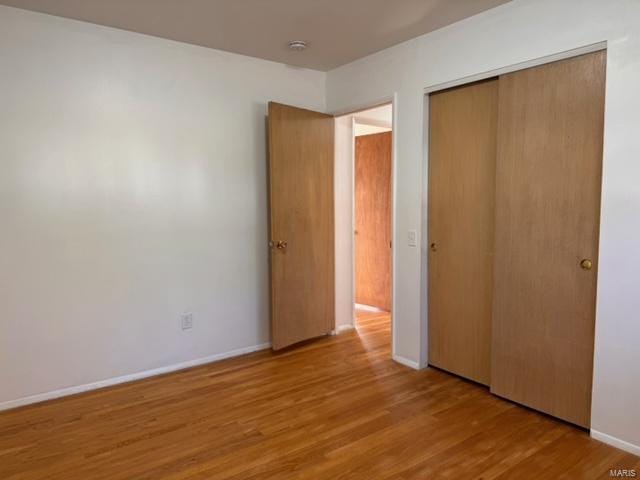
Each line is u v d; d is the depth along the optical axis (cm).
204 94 347
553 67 252
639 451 225
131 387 314
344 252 445
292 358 371
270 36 322
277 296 374
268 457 228
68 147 293
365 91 374
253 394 302
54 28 284
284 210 374
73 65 292
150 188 326
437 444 239
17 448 237
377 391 305
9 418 269
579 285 248
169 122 332
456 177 316
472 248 310
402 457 227
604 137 228
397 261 355
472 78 291
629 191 221
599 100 234
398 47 340
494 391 295
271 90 383
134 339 326
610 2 224
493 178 294
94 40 299
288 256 380
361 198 554
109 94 306
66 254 296
